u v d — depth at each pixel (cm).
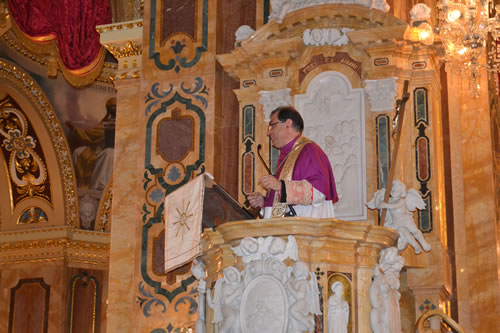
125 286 1012
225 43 1071
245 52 1007
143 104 1057
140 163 1035
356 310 668
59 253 1728
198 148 1020
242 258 672
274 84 996
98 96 1769
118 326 997
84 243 1756
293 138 758
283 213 714
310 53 1002
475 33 940
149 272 994
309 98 991
